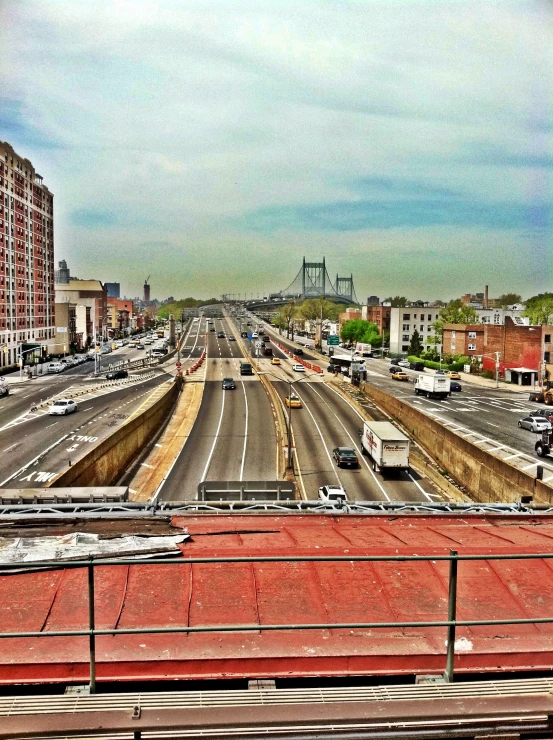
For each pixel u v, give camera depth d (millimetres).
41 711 5496
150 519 14859
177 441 48844
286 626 5551
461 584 9367
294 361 107688
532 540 12555
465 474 39469
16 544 11023
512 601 8945
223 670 7441
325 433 51531
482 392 74875
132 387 72125
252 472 40344
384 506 19625
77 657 7352
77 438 44719
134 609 8406
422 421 50719
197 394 70000
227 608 8484
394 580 9367
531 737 5637
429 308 134625
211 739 5320
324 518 16016
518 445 44469
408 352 118875
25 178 97750
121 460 40781
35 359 100688
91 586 5723
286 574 9438
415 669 7609
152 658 7387
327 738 5387
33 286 102562
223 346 135250
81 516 14586
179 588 9008
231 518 15672
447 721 5520
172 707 5566
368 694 5789
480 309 143375
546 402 65000
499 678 7695
